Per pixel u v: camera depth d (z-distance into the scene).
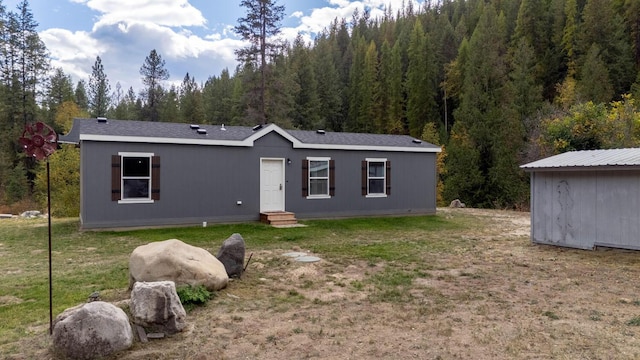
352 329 4.30
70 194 23.09
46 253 8.54
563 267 7.31
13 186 30.06
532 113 27.03
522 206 22.14
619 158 8.59
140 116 43.47
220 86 50.56
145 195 11.82
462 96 33.81
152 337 3.97
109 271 6.82
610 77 29.42
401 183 15.76
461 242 10.05
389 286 6.04
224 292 5.56
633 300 5.30
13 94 32.06
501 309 4.96
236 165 13.06
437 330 4.26
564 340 3.96
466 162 26.91
